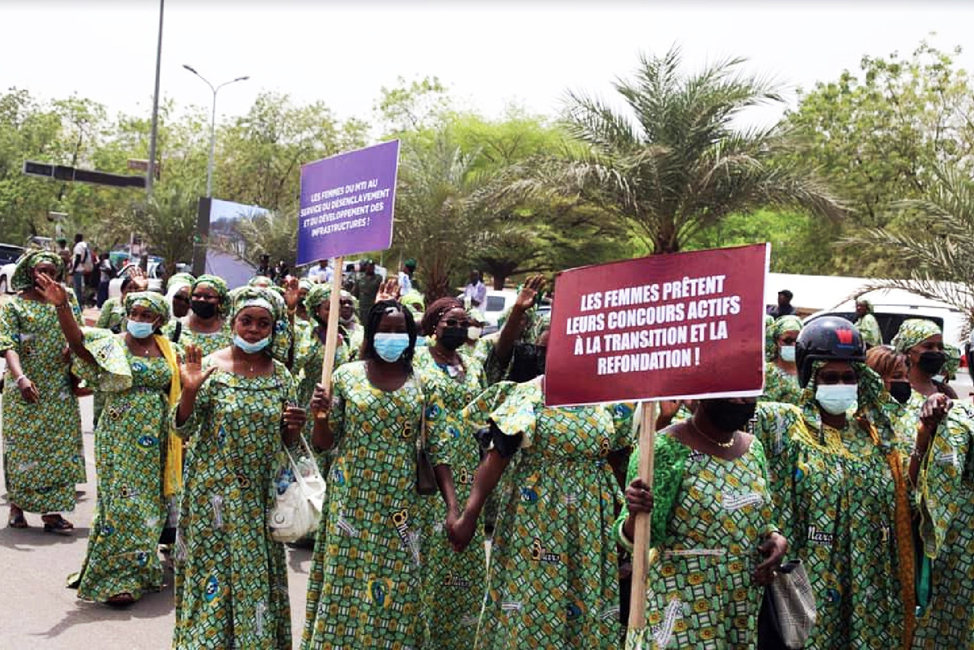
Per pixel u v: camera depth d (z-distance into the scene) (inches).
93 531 257.3
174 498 278.1
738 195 762.8
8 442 320.2
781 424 179.9
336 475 198.1
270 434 205.5
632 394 152.4
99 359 252.8
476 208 956.0
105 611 252.7
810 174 775.7
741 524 150.6
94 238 1637.6
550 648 175.0
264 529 205.2
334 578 194.9
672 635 148.8
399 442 196.4
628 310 154.9
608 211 860.0
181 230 1385.3
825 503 175.8
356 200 231.6
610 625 178.2
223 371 206.1
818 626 173.8
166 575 284.0
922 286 500.4
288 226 1212.5
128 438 258.4
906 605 176.7
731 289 145.0
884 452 180.9
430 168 985.5
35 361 318.7
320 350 323.6
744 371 142.1
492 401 192.4
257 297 207.2
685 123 754.8
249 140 2017.7
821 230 1285.7
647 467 147.6
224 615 200.7
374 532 194.9
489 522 311.7
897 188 1347.2
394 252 1053.8
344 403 198.8
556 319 163.6
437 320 248.8
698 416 155.0
